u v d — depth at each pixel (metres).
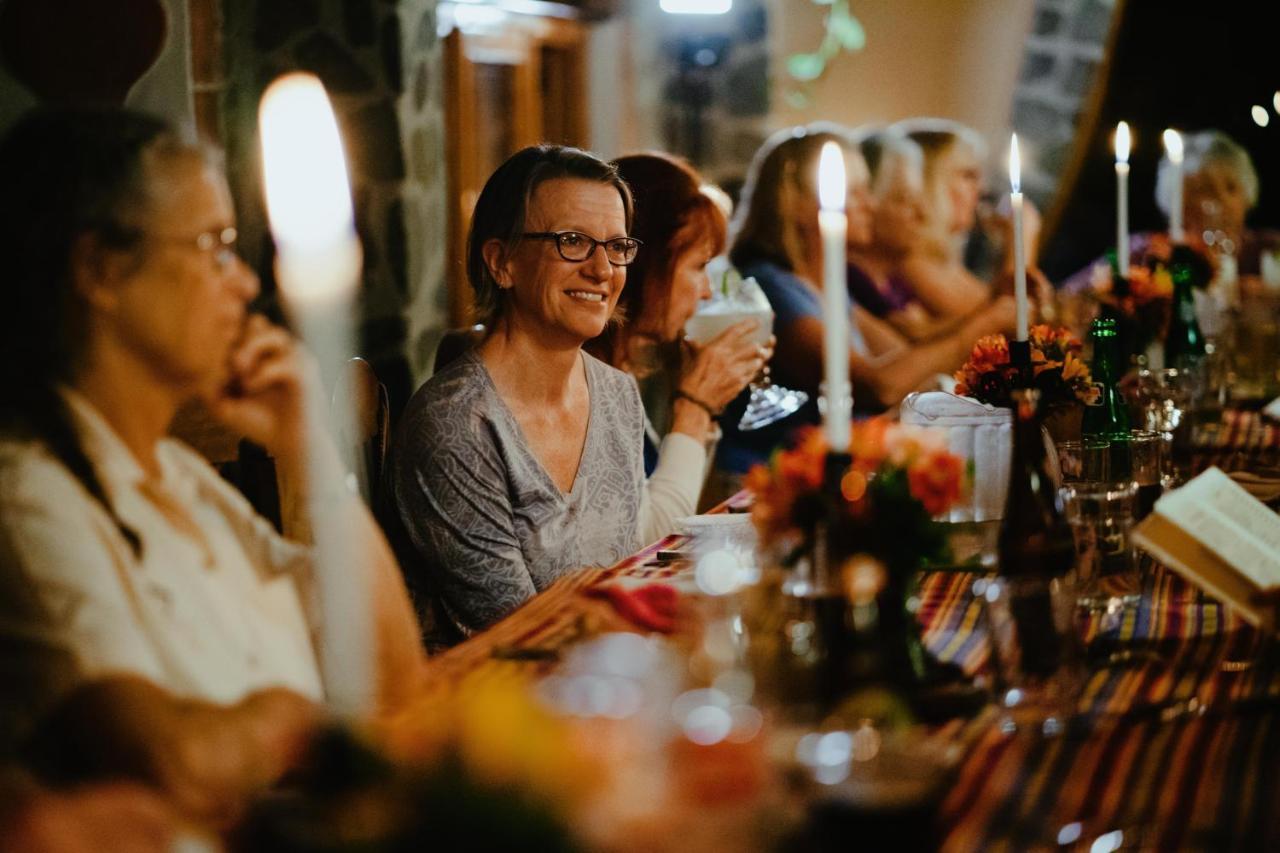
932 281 5.55
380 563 1.47
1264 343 3.98
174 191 1.32
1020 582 1.41
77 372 1.31
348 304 0.90
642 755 1.01
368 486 2.38
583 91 6.41
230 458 1.92
